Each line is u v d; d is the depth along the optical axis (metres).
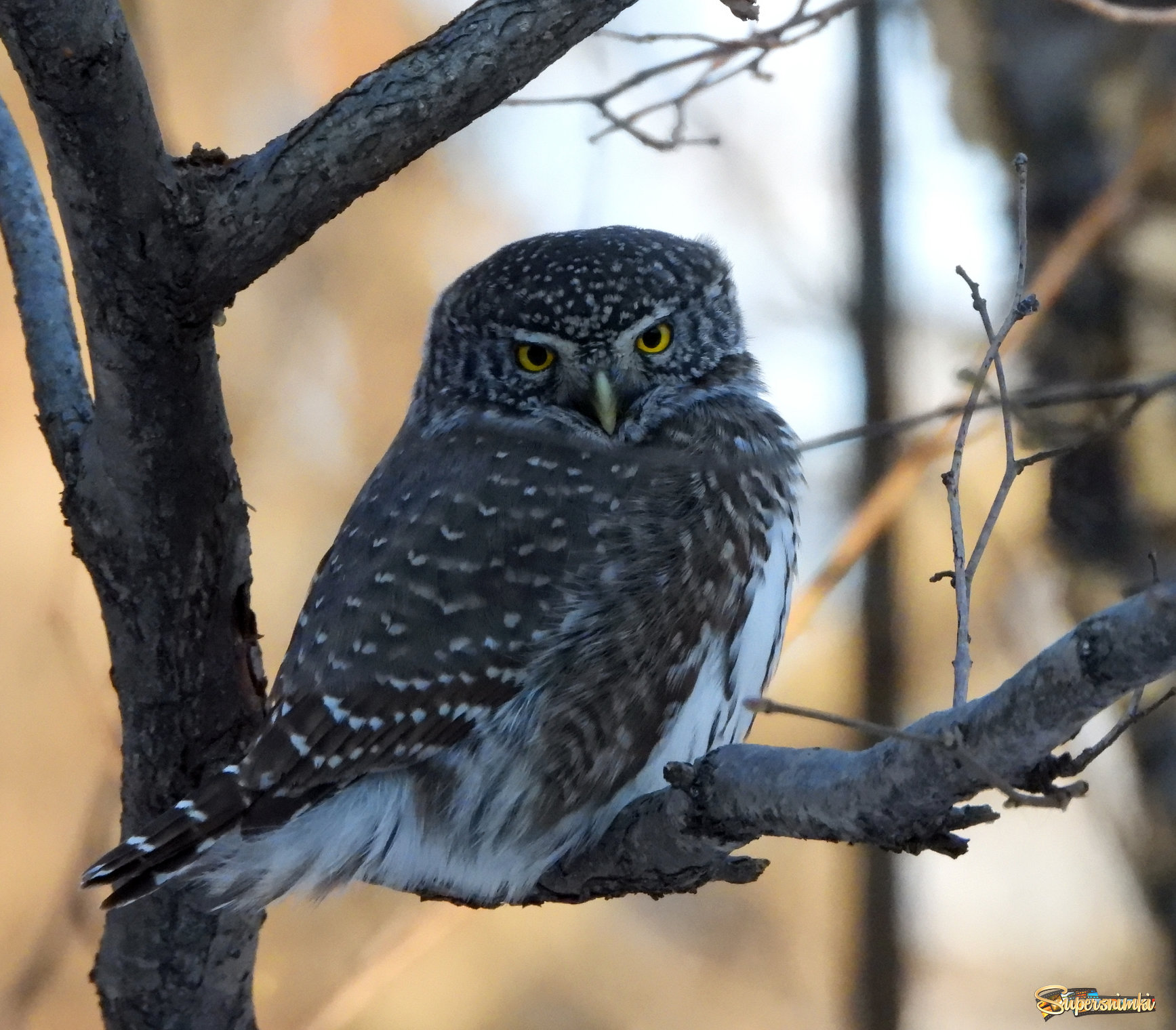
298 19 18.62
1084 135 10.65
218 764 8.17
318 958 15.28
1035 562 11.84
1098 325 10.40
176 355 7.08
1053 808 5.09
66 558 17.66
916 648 13.98
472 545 8.48
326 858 8.37
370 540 8.70
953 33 11.08
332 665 8.27
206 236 6.78
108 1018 8.65
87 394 7.67
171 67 18.39
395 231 18.20
